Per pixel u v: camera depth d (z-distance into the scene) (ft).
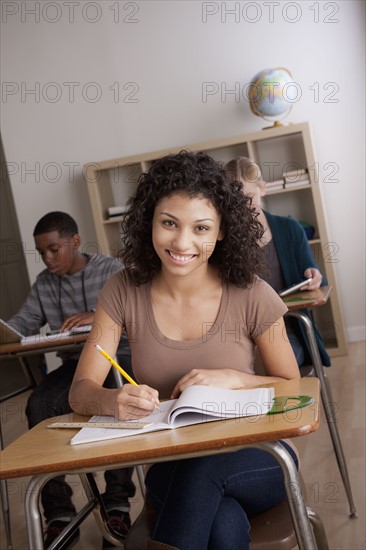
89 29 18.83
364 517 8.29
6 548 9.05
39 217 19.38
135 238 5.68
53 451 4.44
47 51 18.97
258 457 4.93
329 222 18.51
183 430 4.43
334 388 14.26
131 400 4.87
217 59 18.45
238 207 5.57
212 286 5.71
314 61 18.11
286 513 4.98
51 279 10.96
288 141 18.33
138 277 5.76
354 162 18.24
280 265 10.68
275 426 4.15
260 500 4.93
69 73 18.98
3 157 20.70
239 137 17.72
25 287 21.24
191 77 18.60
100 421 4.93
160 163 5.44
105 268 10.87
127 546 4.89
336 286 17.48
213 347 5.64
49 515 8.61
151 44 18.66
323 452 10.67
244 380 5.36
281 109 17.54
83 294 10.83
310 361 9.62
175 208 5.28
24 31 18.98
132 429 4.60
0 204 20.94
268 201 18.60
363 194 18.29
